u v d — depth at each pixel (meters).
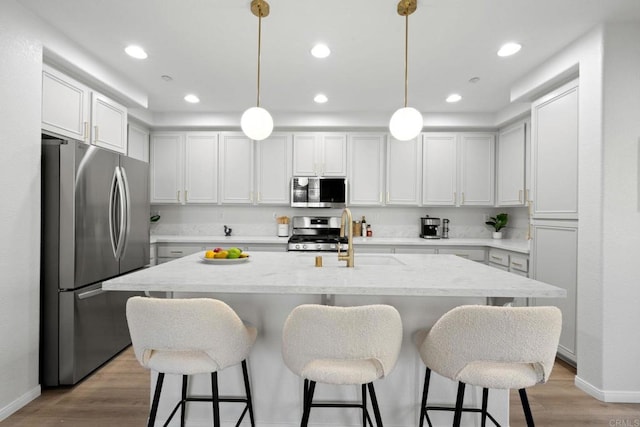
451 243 3.95
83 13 2.10
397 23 2.20
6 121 1.92
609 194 2.13
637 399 2.11
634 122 2.12
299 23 2.21
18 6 1.98
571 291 2.48
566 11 2.05
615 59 2.13
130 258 2.88
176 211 4.65
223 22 2.21
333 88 3.34
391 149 4.30
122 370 2.53
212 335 1.29
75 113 2.62
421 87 3.29
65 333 2.26
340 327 1.19
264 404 1.78
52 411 2.00
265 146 4.30
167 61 2.76
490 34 2.32
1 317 1.90
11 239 1.95
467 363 1.21
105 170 2.55
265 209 4.66
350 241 1.92
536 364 1.22
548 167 2.74
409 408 1.75
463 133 4.27
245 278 1.55
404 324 1.75
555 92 2.67
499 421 1.75
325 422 1.78
